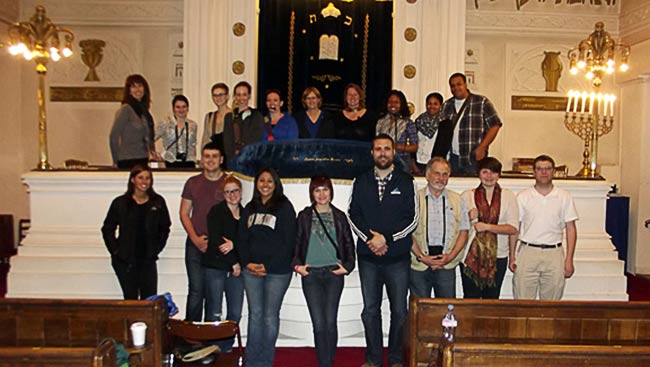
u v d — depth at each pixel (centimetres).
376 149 385
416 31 817
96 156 870
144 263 433
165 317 341
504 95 881
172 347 357
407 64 818
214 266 405
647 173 812
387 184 390
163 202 439
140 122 539
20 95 860
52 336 326
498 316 333
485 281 417
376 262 395
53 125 867
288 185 459
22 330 325
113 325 324
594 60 586
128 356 293
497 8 867
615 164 870
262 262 385
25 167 865
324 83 808
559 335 335
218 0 800
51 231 515
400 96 533
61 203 519
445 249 406
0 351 229
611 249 536
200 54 797
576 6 874
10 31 560
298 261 388
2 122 850
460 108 539
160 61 867
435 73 814
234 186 401
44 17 530
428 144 561
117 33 864
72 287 506
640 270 818
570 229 438
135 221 428
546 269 431
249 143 510
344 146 452
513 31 872
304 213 393
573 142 890
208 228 409
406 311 398
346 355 450
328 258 387
